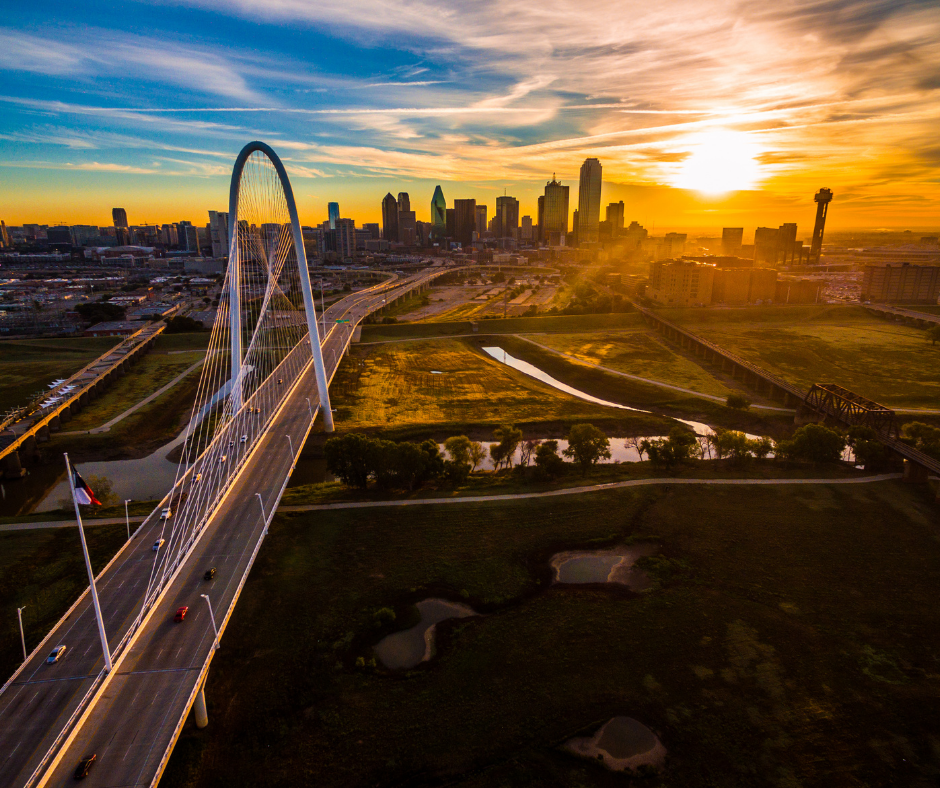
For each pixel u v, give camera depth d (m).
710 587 88.00
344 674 72.31
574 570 92.12
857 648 76.12
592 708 67.50
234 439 129.00
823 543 98.75
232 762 61.56
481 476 126.81
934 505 111.56
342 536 99.94
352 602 84.50
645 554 96.06
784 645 76.62
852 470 128.12
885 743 63.03
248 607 83.00
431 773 60.16
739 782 58.97
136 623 68.31
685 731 64.56
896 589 87.50
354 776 59.97
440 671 72.62
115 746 54.06
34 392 198.62
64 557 94.75
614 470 127.81
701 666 73.38
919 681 70.94
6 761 52.81
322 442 152.50
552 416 172.25
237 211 145.25
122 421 171.38
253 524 92.69
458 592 86.81
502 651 75.88
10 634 78.94
